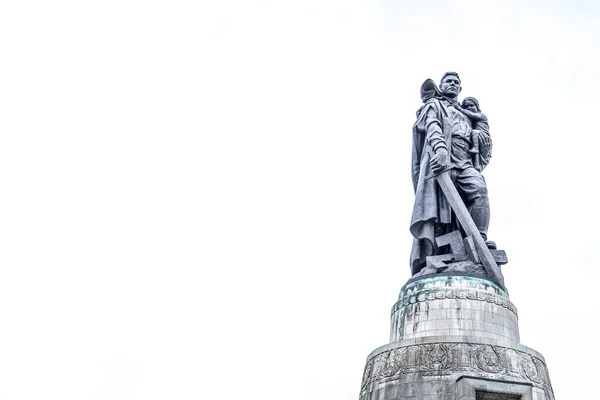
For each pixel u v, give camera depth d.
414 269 26.47
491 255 24.73
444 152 26.20
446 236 25.55
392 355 22.89
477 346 22.05
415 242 26.64
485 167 28.22
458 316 23.17
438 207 26.20
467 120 28.17
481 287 23.81
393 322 24.75
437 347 22.16
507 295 24.52
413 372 21.95
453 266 24.58
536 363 22.61
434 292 23.80
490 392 20.64
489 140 28.08
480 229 26.03
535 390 21.81
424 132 27.72
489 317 23.27
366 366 24.16
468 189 26.41
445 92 28.84
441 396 21.17
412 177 28.16
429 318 23.42
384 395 22.20
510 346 22.36
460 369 21.53
